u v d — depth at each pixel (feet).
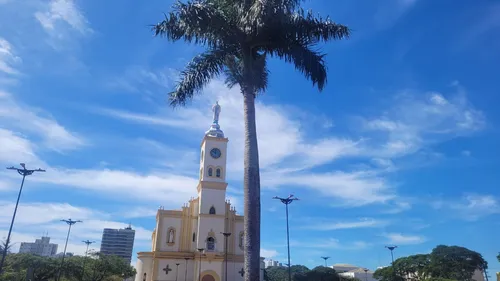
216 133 246.68
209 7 65.51
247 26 63.05
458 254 293.02
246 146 63.10
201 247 217.15
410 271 314.14
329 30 69.15
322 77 68.23
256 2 60.64
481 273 331.16
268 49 69.15
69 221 244.42
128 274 305.94
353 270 490.08
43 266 248.52
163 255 216.95
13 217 151.23
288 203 159.43
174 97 69.97
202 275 209.67
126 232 621.31
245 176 61.41
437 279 258.37
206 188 229.45
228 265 221.87
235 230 233.14
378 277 351.25
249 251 57.11
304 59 67.67
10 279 208.95
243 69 68.08
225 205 233.55
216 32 67.00
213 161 236.22
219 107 258.78
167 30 68.23
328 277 330.54
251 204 59.31
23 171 153.17
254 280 55.72
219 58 70.54
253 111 65.67
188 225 230.07
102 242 609.42
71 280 249.96
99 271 268.00
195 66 71.15
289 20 64.80
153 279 212.02
